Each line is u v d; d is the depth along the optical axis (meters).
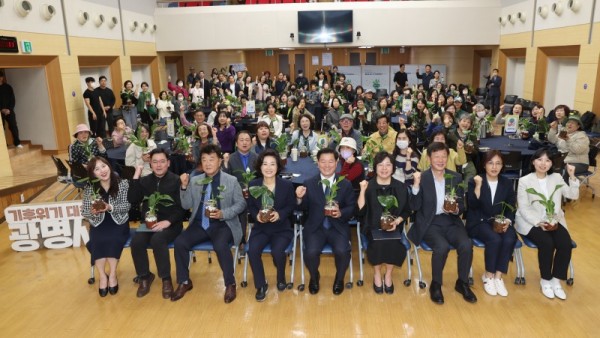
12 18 7.82
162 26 14.20
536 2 11.41
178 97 10.81
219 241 3.63
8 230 5.45
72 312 3.54
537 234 3.62
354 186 4.29
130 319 3.42
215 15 14.09
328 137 5.37
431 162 3.70
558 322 3.27
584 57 9.27
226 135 6.36
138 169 3.96
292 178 4.36
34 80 9.09
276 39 14.17
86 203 3.79
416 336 3.13
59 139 9.43
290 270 4.18
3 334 3.25
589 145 5.84
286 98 10.63
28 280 4.08
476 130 5.96
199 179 3.84
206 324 3.33
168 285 3.73
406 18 13.79
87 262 4.44
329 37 14.02
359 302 3.59
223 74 13.70
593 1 8.91
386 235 3.58
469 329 3.20
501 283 3.69
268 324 3.31
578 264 4.17
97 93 9.79
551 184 3.72
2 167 7.09
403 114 8.55
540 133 6.09
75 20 9.87
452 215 3.78
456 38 13.78
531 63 11.75
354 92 12.09
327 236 3.72
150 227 3.70
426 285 3.84
